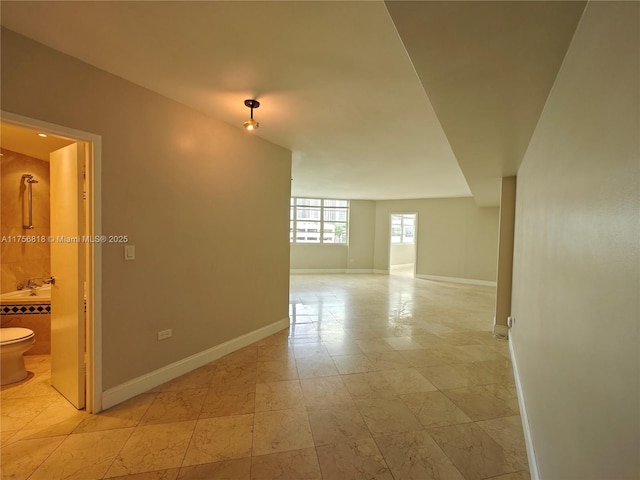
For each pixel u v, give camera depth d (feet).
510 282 12.79
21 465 5.36
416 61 4.57
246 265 11.16
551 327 4.72
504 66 4.66
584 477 3.06
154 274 8.12
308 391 8.02
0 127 8.52
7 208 10.55
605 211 2.75
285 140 11.71
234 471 5.31
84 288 7.03
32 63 5.82
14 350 8.12
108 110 6.98
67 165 7.23
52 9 4.91
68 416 6.78
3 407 7.13
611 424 2.49
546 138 5.72
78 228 6.92
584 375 3.16
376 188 23.27
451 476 5.29
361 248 31.68
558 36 3.90
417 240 29.27
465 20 3.63
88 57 6.36
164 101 8.16
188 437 6.14
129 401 7.42
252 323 11.53
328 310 16.75
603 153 2.84
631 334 2.19
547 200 5.43
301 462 5.54
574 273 3.63
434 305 18.29
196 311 9.32
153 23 5.22
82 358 7.02
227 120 9.86
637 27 2.18
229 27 5.26
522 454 5.88
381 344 11.59
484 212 26.07
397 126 9.93
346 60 6.21
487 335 12.85
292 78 7.00
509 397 7.93
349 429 6.49
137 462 5.46
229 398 7.61
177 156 8.58
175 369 8.68
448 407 7.41
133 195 7.56
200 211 9.33
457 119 6.73
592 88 3.20
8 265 10.55
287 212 13.19
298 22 5.08
